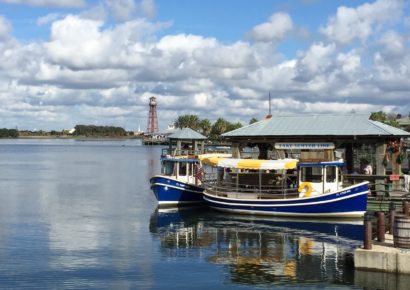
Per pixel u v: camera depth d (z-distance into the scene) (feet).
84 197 184.24
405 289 72.08
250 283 76.18
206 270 83.05
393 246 78.59
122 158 524.93
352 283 74.90
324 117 155.43
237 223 124.57
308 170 129.59
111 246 100.83
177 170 159.33
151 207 157.17
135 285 75.92
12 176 285.43
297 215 128.98
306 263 86.07
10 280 78.13
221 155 174.91
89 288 74.69
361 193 122.62
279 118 161.89
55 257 91.91
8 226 123.24
